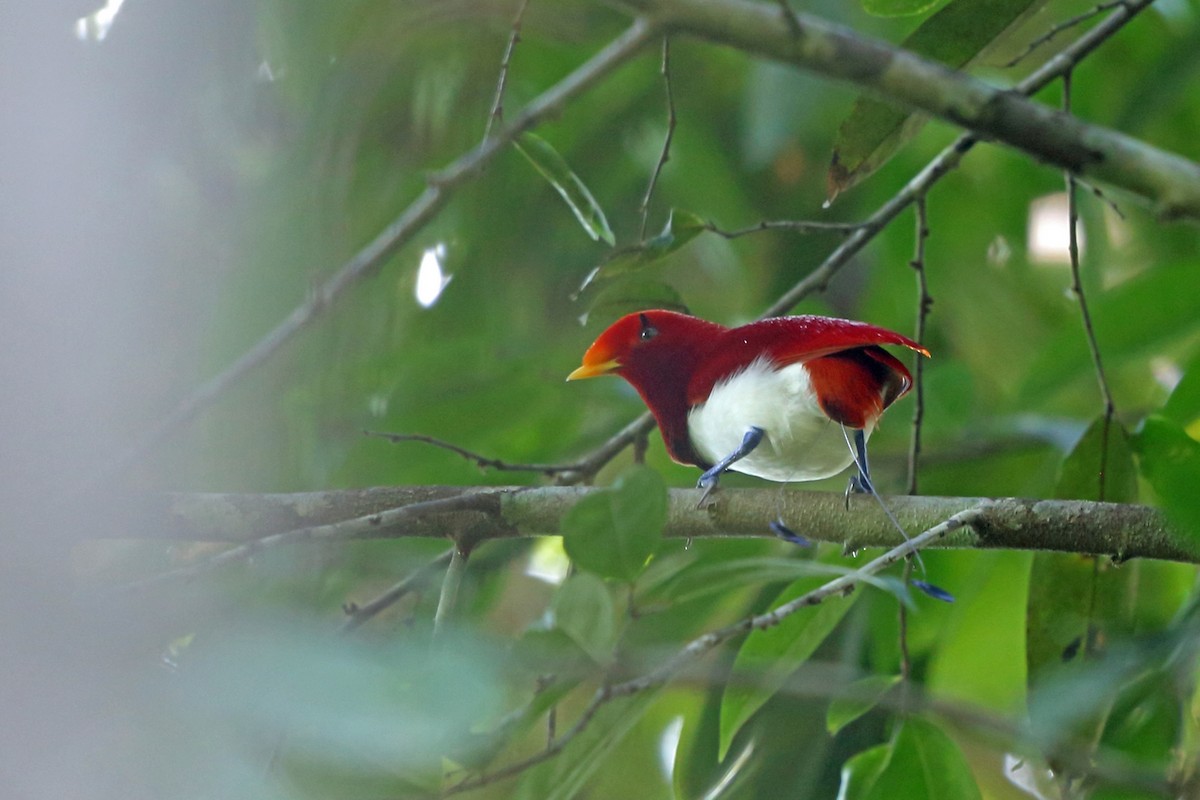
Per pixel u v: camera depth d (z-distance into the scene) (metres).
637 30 6.49
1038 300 11.88
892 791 6.96
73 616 4.09
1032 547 6.29
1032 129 5.88
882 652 9.05
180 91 8.61
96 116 6.58
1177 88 9.55
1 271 5.65
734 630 5.54
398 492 6.70
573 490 6.53
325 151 9.77
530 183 11.48
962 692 9.41
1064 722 6.87
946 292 11.77
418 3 10.19
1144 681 7.42
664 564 8.64
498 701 3.92
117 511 6.36
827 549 8.07
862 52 5.99
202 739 3.79
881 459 9.84
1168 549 6.15
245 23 9.20
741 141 11.80
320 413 9.36
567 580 5.24
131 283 7.79
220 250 9.20
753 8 6.07
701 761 8.73
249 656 3.85
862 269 12.23
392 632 5.45
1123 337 8.95
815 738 8.70
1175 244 11.69
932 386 9.70
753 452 6.73
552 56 11.12
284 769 4.36
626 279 7.77
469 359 9.84
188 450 8.84
